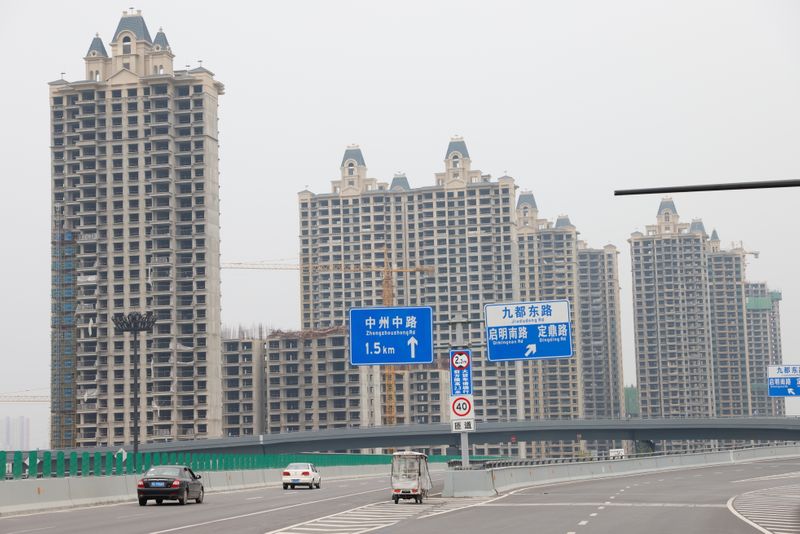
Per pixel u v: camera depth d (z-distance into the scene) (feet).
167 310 644.69
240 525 104.32
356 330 160.97
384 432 504.84
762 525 101.76
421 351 160.35
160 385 638.12
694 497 157.17
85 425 643.04
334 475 311.47
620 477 252.42
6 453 136.05
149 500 161.58
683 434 482.28
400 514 122.72
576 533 92.48
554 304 167.84
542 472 213.05
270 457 279.90
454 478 163.53
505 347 168.14
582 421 491.31
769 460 360.48
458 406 165.27
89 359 650.84
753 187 79.66
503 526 101.35
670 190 80.94
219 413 646.33
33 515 124.26
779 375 256.73
